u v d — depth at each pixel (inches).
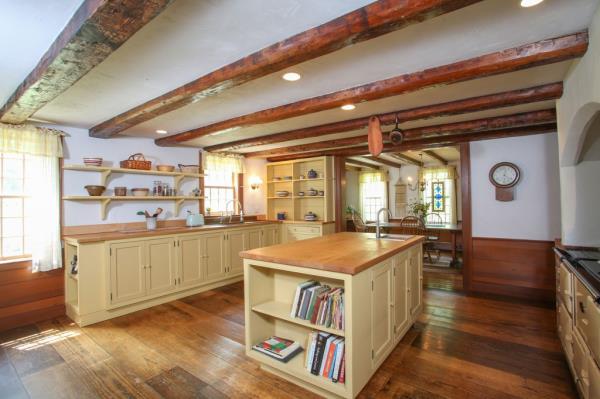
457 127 149.9
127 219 168.2
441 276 203.6
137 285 145.4
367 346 84.0
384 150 197.3
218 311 145.6
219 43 73.0
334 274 78.5
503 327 122.6
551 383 86.2
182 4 58.2
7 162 133.9
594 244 109.6
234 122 137.8
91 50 67.6
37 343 114.6
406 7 55.8
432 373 91.7
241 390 85.8
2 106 114.9
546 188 154.3
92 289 132.4
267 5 59.0
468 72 84.0
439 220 338.3
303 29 67.8
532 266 157.6
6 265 128.6
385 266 95.3
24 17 62.0
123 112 125.6
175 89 100.3
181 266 163.3
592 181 109.3
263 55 75.7
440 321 128.9
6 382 90.5
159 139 179.6
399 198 368.5
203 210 204.8
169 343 113.4
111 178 163.5
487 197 167.9
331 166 229.8
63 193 146.3
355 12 61.1
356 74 93.0
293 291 99.7
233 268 191.6
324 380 81.4
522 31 70.8
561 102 104.1
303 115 129.0
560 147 108.7
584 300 72.2
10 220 134.3
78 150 152.2
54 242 138.1
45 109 122.1
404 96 112.3
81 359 102.7
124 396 83.7
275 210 255.8
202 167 206.4
